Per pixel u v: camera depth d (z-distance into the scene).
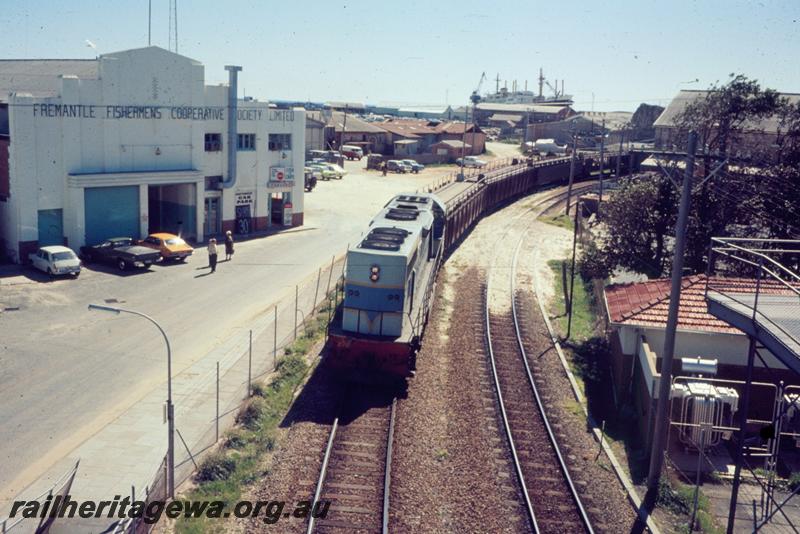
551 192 78.25
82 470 18.12
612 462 20.17
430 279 30.83
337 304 29.31
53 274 35.16
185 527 15.68
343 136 101.38
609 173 91.06
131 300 32.78
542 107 147.12
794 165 35.75
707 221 33.69
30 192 36.91
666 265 35.41
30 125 36.31
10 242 37.59
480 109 155.62
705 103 44.97
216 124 45.78
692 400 20.69
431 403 23.30
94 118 39.03
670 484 18.78
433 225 33.84
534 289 39.06
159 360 25.91
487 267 42.91
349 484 17.95
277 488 17.64
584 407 24.17
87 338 27.75
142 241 40.72
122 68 39.78
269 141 49.69
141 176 41.28
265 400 22.58
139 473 18.08
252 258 42.06
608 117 139.88
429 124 122.06
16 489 17.19
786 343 12.94
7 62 50.25
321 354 26.81
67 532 15.20
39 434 20.02
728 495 18.75
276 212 52.19
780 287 23.41
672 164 30.86
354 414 22.06
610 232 36.69
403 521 16.52
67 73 43.91
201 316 31.05
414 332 25.25
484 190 59.44
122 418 21.14
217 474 18.09
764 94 42.91
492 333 31.08
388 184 75.94
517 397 24.39
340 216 57.03
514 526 16.67
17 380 23.55
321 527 16.08
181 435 20.20
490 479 18.73
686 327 22.81
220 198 47.16
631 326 23.39
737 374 22.72
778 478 19.62
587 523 16.70
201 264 40.03
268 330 29.52
